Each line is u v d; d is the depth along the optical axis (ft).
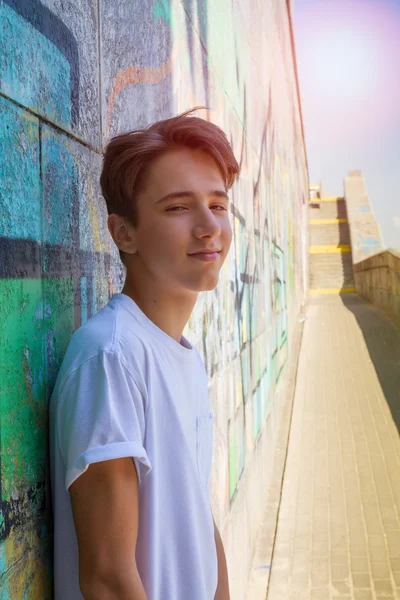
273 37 24.41
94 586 2.73
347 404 25.17
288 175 34.81
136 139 3.43
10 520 3.01
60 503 3.22
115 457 2.73
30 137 3.29
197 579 3.39
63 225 3.77
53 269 3.59
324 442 20.92
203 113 9.05
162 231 3.43
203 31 9.19
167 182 3.42
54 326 3.60
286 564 12.94
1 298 2.94
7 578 2.96
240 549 11.16
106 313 3.29
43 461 3.39
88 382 2.90
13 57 3.09
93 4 4.41
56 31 3.67
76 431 2.80
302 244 56.70
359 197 85.10
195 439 3.78
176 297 3.70
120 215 3.63
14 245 3.08
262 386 16.39
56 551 3.29
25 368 3.19
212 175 3.56
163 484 3.26
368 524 14.74
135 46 5.55
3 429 2.95
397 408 24.27
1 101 2.95
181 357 3.63
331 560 13.05
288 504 16.14
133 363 3.04
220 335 9.84
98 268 4.44
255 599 11.47
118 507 2.76
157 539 3.17
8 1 3.03
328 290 66.74
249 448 13.10
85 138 4.18
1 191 2.94
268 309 19.19
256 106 17.16
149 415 3.12
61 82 3.75
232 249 11.41
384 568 12.62
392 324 41.70
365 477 17.75
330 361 32.68
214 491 8.75
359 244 71.20
